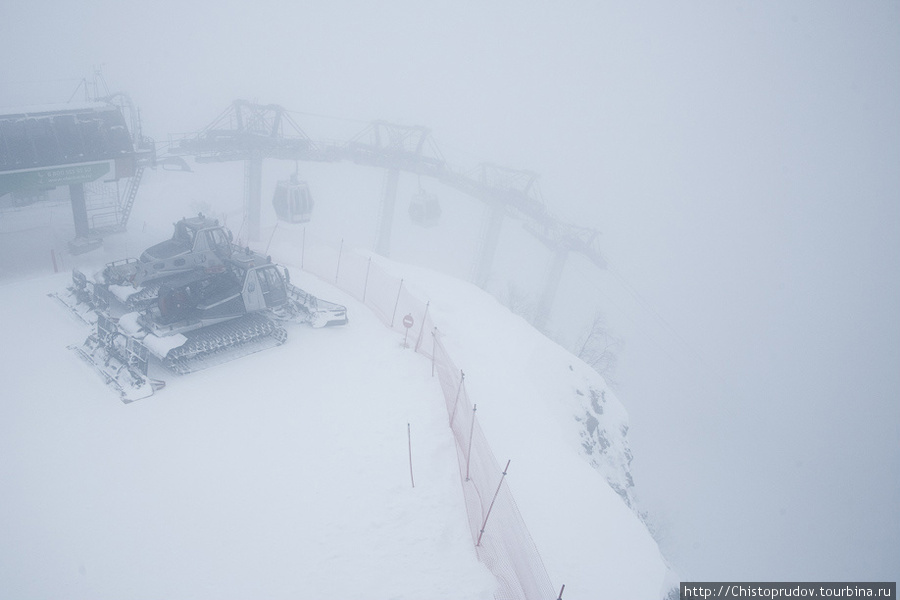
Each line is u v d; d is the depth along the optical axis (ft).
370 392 55.16
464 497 39.78
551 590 33.09
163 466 42.63
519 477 49.34
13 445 43.32
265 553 35.09
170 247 68.23
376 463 44.24
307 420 50.03
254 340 63.77
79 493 39.09
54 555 33.76
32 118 83.76
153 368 57.16
